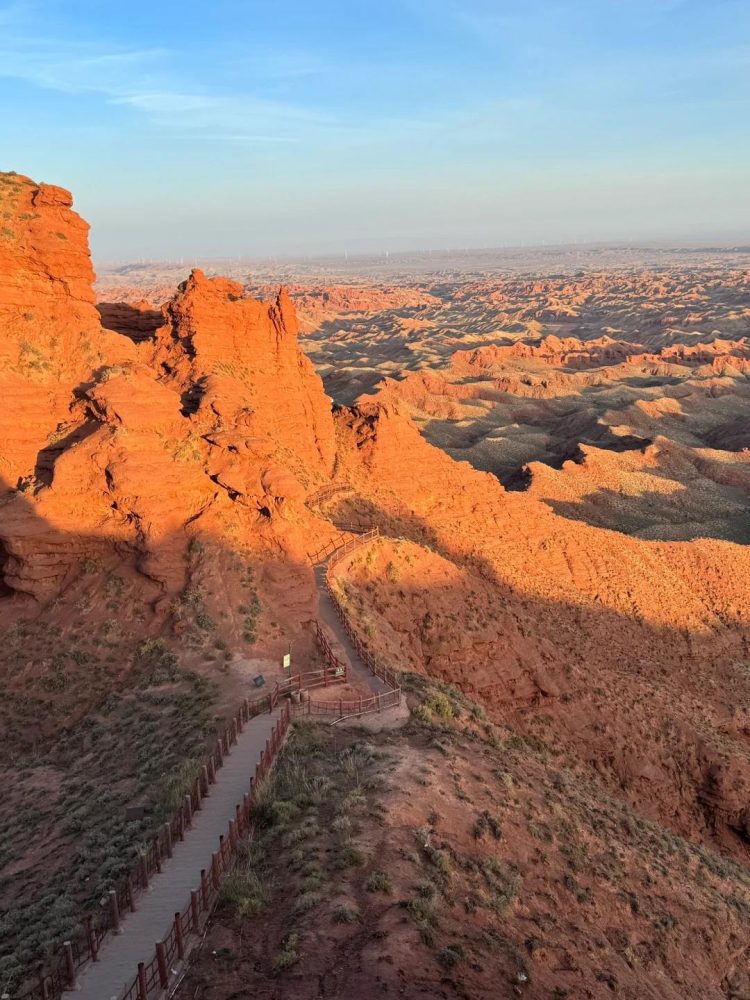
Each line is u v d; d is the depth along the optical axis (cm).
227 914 1698
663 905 2445
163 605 3406
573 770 4178
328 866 1833
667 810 4438
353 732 2797
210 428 4016
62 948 1644
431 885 1769
